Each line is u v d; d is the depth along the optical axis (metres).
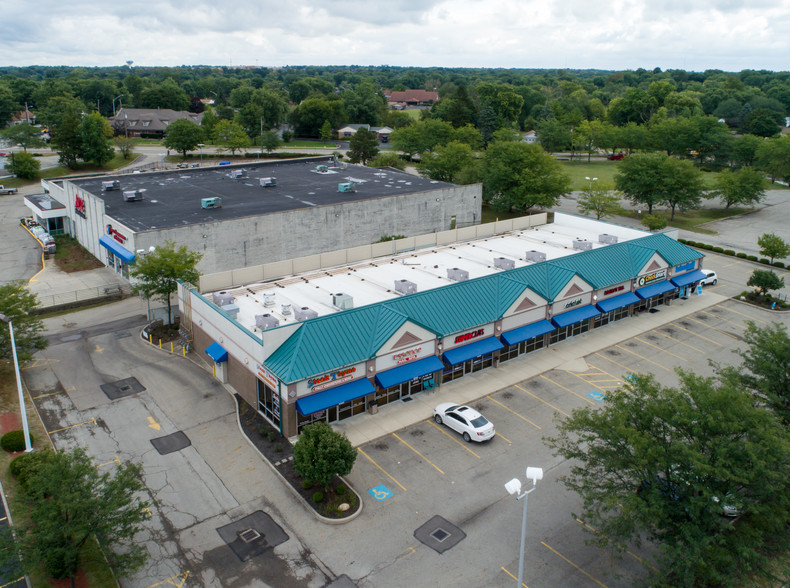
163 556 29.27
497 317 47.41
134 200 75.75
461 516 32.09
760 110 179.38
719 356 51.47
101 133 138.75
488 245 65.12
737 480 23.72
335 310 45.84
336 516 31.84
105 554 26.20
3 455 36.78
